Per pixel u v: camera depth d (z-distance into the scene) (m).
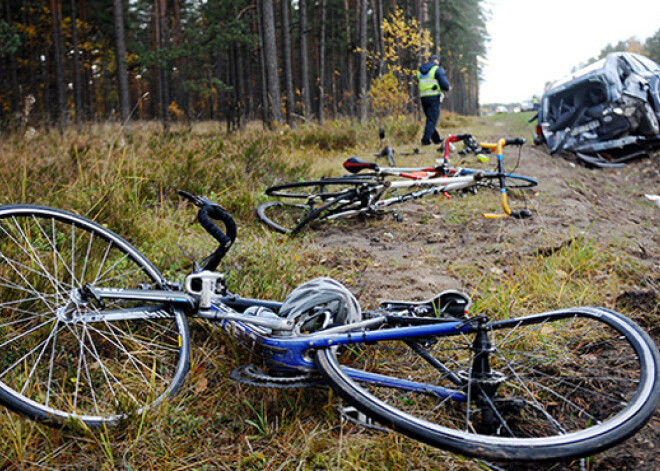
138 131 11.60
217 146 7.57
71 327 2.57
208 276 2.58
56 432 2.15
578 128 10.23
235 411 2.45
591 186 8.09
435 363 2.46
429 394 2.21
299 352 2.30
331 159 10.05
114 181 4.92
